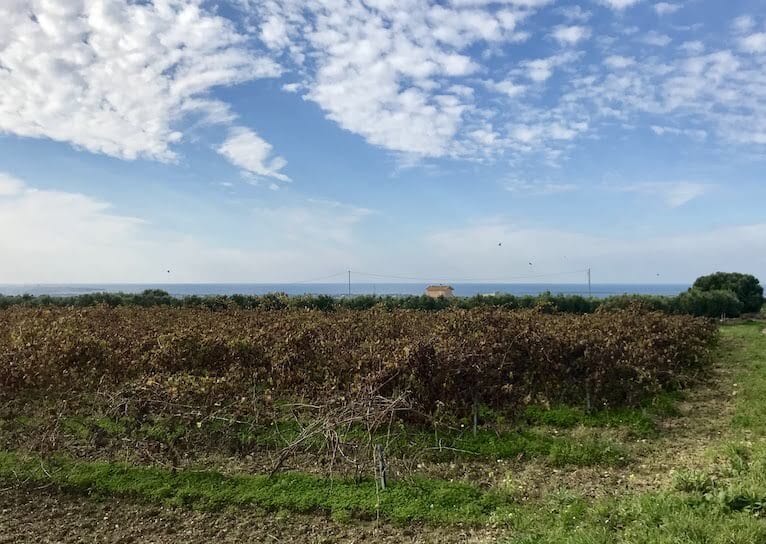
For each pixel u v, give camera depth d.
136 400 5.93
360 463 5.31
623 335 9.67
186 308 18.56
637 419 7.27
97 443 5.79
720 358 13.38
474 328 9.46
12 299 23.39
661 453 6.18
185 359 7.74
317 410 6.44
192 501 4.84
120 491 4.99
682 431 7.06
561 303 25.66
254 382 6.98
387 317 11.73
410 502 4.69
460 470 5.61
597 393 7.87
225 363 7.79
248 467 5.50
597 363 7.85
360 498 4.76
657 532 3.71
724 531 3.59
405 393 6.05
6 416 6.67
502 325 9.61
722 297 28.48
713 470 5.18
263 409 6.27
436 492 4.87
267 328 9.20
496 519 4.40
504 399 7.09
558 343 8.12
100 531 4.41
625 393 8.08
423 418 6.32
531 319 10.91
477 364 6.89
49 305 19.55
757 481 4.49
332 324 10.16
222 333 8.87
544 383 8.05
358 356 7.40
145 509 4.73
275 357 7.52
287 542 4.19
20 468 5.42
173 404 5.92
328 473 5.26
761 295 34.78
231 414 6.10
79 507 4.79
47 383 6.95
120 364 7.44
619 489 5.06
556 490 5.07
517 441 6.30
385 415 5.73
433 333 8.84
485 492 4.95
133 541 4.26
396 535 4.26
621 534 3.86
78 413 6.34
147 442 5.68
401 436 6.20
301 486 4.99
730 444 5.84
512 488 5.04
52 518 4.62
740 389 9.39
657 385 8.48
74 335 8.01
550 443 6.27
